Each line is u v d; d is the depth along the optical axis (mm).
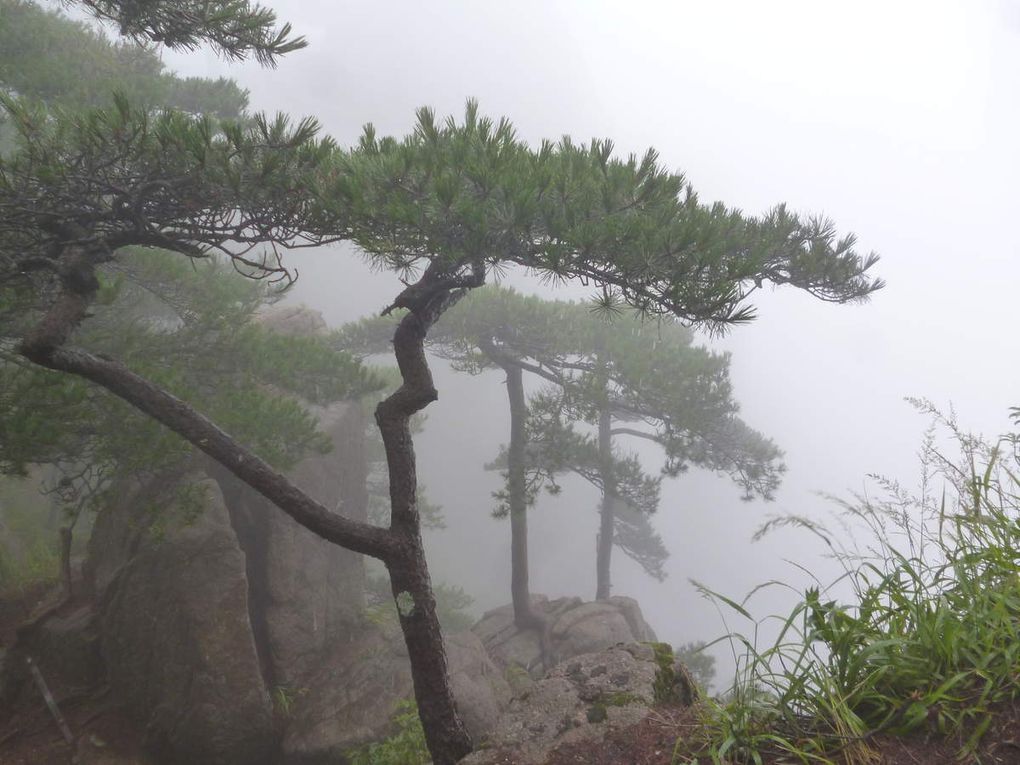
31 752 9148
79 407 7715
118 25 6301
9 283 6785
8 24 10633
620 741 2697
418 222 4859
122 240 5812
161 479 10977
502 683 12586
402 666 11883
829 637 2111
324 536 5469
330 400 11984
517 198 4816
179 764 9953
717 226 5797
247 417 9320
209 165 5277
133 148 5418
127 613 10102
